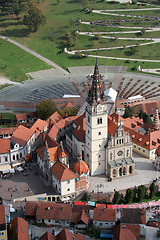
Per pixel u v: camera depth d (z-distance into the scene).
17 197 182.00
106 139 194.12
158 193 193.00
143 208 172.88
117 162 198.12
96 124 188.25
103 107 185.62
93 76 179.50
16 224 149.75
